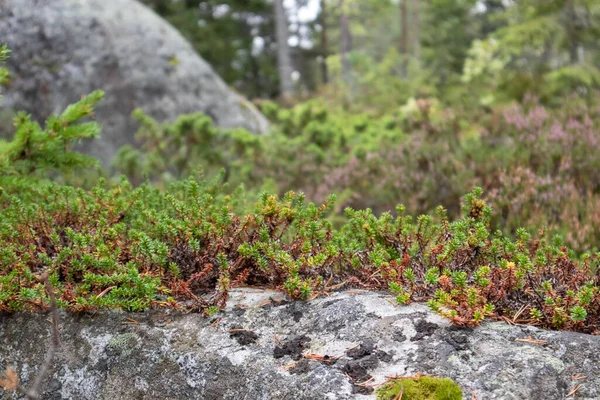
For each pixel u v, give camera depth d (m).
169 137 2.88
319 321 1.00
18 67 3.21
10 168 1.37
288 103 8.42
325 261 1.11
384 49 15.45
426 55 9.05
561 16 4.62
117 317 1.08
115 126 3.39
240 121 3.86
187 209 1.20
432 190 2.20
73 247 1.21
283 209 1.15
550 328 0.98
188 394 0.97
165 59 3.64
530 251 1.16
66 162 1.44
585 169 2.09
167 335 1.03
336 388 0.87
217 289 1.09
